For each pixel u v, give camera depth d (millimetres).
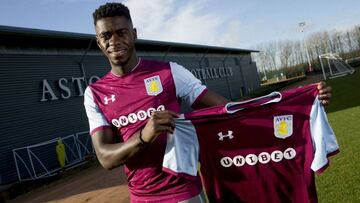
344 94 21234
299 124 2707
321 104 2662
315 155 2633
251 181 2777
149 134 2205
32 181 13836
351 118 11930
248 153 2758
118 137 2619
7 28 14312
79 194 10383
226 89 41656
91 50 20625
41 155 16219
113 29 2467
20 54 16406
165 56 30250
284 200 2750
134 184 2588
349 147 7777
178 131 2602
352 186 5352
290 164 2725
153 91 2527
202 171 2799
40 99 16828
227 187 2809
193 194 2521
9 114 15281
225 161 2785
